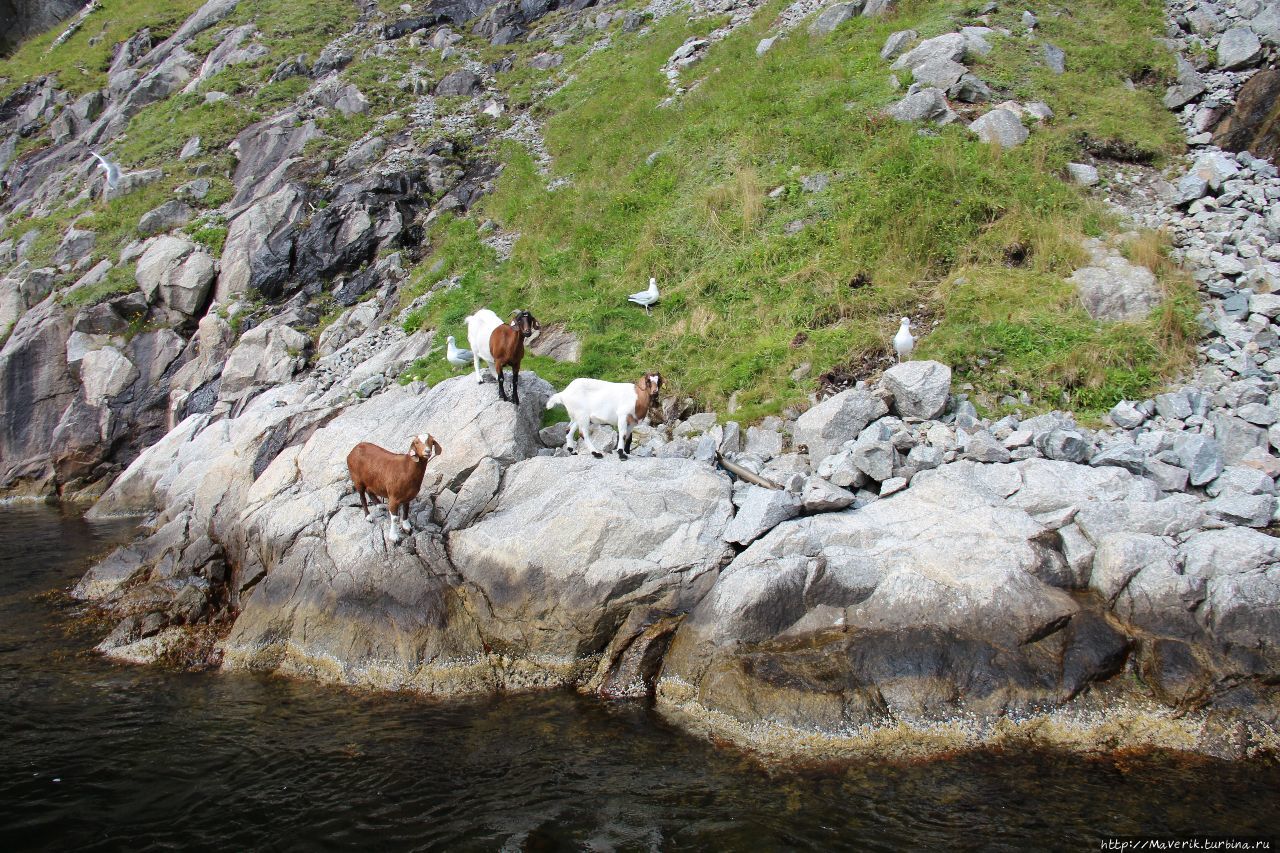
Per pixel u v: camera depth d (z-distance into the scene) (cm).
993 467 802
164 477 1506
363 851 524
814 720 627
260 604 870
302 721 709
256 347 1712
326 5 2892
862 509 800
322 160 2056
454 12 2695
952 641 659
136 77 2864
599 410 895
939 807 547
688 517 796
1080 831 518
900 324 1052
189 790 598
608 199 1585
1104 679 634
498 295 1467
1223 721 597
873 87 1474
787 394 1009
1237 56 1416
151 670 841
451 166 1981
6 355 1842
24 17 3538
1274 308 975
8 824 555
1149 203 1217
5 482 1802
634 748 639
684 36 2144
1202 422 854
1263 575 640
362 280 1805
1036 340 988
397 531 844
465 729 684
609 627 763
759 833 529
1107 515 724
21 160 2764
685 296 1260
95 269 1991
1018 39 1519
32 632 949
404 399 1093
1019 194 1188
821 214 1277
